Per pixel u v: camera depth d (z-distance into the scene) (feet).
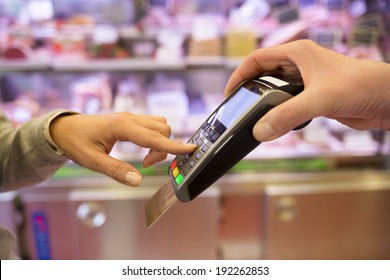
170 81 5.98
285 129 1.90
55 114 2.31
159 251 5.08
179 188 2.10
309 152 5.24
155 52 5.44
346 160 5.27
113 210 4.81
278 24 5.40
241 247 5.39
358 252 5.27
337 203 4.98
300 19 5.32
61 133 2.24
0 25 5.02
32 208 4.84
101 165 2.14
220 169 2.08
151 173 4.94
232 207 5.13
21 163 2.36
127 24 5.67
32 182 2.51
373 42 5.18
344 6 5.32
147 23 5.42
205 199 4.86
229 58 5.28
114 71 5.22
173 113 5.40
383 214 5.09
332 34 5.16
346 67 1.97
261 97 1.97
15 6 5.13
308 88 1.93
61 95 5.86
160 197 2.33
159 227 4.96
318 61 2.01
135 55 5.41
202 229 4.99
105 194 4.79
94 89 5.49
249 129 1.99
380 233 5.18
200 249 5.09
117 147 5.14
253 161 5.17
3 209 4.65
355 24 5.21
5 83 5.70
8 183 2.52
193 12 5.74
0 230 2.33
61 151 2.26
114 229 4.91
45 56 5.11
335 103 1.93
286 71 2.29
